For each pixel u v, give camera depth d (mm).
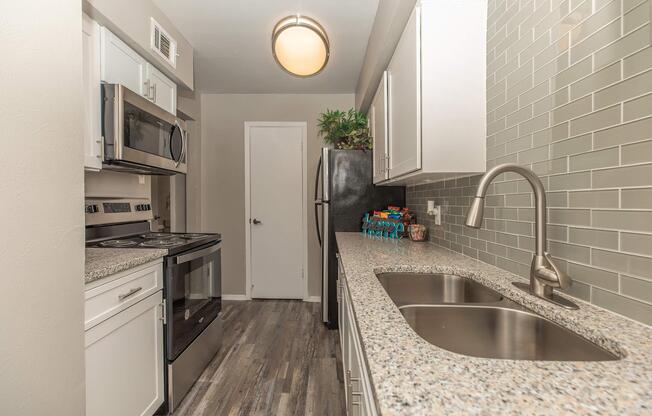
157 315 1735
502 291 1059
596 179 829
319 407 1851
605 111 796
